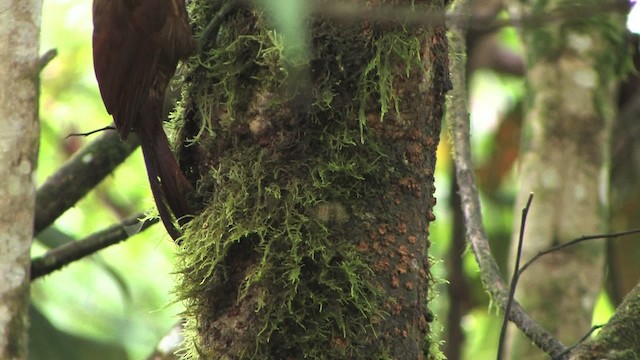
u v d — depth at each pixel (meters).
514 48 13.88
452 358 11.10
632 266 11.86
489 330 12.70
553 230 9.20
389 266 5.22
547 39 9.54
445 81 5.53
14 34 5.38
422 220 5.38
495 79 13.92
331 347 5.11
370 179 5.26
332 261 5.17
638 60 10.07
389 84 5.28
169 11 6.30
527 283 9.11
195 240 5.46
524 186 9.45
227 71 5.49
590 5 4.33
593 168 9.38
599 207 9.34
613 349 5.02
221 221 5.35
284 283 5.14
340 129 5.29
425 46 5.36
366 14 4.54
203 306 5.37
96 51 6.57
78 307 13.57
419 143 5.38
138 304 13.76
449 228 12.06
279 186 5.27
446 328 11.18
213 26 5.67
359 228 5.22
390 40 5.26
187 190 5.69
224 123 5.49
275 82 5.34
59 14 13.28
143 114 6.37
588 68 9.48
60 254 8.02
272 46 5.34
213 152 5.56
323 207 5.22
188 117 5.82
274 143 5.33
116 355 12.02
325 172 5.25
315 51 5.28
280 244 5.20
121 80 6.47
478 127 13.80
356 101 5.29
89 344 11.73
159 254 13.98
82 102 13.62
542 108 9.52
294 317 5.11
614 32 9.45
